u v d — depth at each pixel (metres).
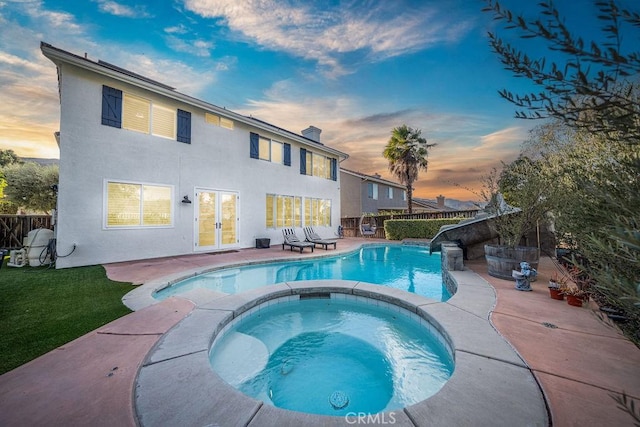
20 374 2.36
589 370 2.32
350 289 5.29
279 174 13.48
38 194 14.67
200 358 2.64
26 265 7.55
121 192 8.29
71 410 1.91
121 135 8.30
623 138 1.11
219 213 10.86
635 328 2.14
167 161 9.31
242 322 4.25
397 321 4.54
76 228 7.44
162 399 2.04
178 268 7.26
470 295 4.57
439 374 3.08
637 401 1.89
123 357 2.65
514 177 6.04
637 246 0.99
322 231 16.12
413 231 15.37
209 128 10.57
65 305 4.28
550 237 8.00
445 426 1.75
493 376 2.27
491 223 6.59
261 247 11.92
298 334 4.16
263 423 1.81
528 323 3.38
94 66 7.53
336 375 3.11
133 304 4.33
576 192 2.70
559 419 1.77
